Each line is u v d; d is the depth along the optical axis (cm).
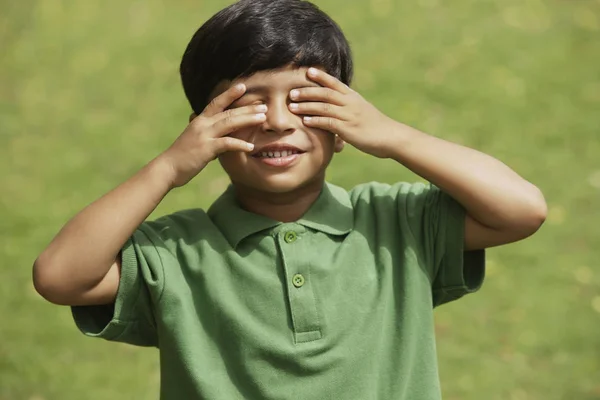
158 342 387
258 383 352
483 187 361
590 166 1080
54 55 1409
